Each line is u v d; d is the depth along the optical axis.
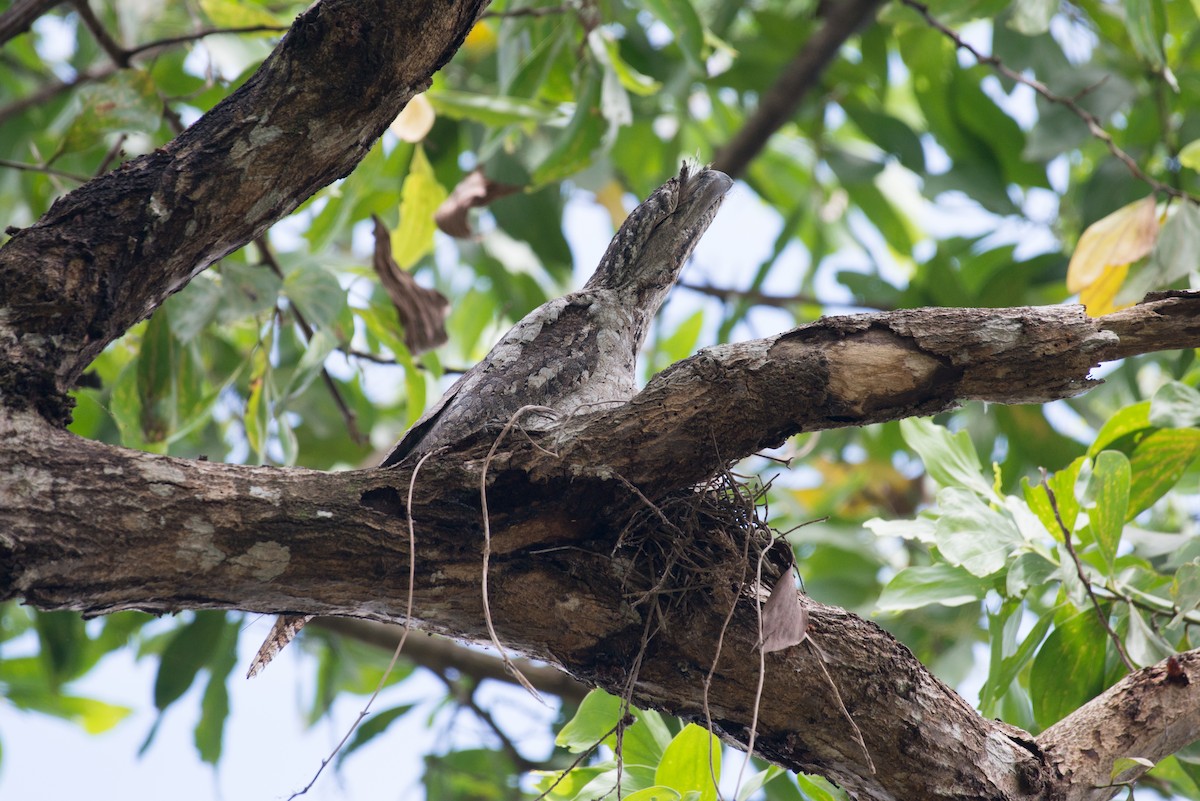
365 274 10.02
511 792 11.43
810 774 5.96
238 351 12.59
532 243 12.75
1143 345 5.07
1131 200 11.69
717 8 14.12
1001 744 5.63
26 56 13.89
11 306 4.64
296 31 4.83
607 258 9.10
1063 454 11.61
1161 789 8.45
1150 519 12.12
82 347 4.77
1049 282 12.31
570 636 5.23
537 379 7.36
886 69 13.60
